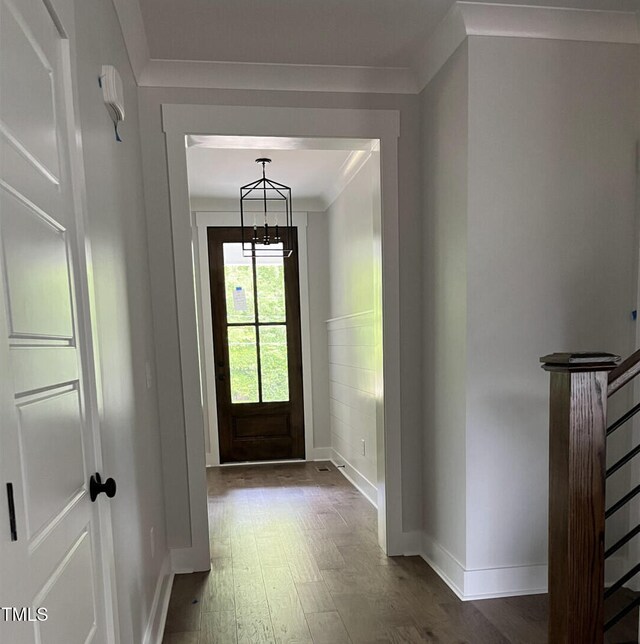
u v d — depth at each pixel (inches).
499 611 83.1
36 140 35.7
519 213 84.7
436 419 97.5
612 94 86.1
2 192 29.0
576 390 56.4
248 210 191.2
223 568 101.7
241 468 185.8
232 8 79.4
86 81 52.1
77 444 41.7
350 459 168.1
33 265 33.8
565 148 85.4
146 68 93.7
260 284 192.9
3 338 27.8
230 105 97.4
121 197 70.7
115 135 67.2
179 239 97.3
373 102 101.9
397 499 105.1
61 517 36.6
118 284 65.4
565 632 58.3
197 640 77.7
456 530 89.9
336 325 180.2
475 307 84.3
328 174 161.0
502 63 82.7
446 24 84.7
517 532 87.4
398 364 103.6
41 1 37.5
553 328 86.5
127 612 58.4
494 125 83.2
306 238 193.8
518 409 86.2
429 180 98.7
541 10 81.8
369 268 137.6
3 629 26.1
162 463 98.5
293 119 99.3
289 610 85.4
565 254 86.4
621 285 88.0
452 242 89.0
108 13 66.2
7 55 30.7
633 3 81.1
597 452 57.3
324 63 97.3
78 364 43.2
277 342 194.2
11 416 28.4
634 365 58.1
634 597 86.0
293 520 129.0
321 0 78.0
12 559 27.6
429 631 78.2
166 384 98.7
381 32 87.8
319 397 196.2
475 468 85.7
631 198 87.7
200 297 188.9
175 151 96.1
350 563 102.7
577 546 57.4
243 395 193.3
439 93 93.2
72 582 38.3
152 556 79.8
